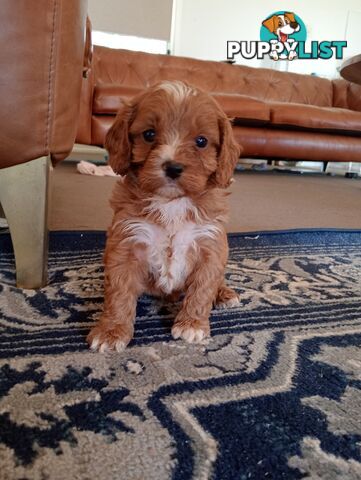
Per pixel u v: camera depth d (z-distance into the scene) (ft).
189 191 1.08
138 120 1.14
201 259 1.13
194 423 0.72
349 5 6.84
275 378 0.89
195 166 1.11
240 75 5.46
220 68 5.37
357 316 1.25
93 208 2.36
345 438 0.72
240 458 0.65
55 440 0.65
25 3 1.05
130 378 0.84
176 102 1.12
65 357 0.91
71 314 1.12
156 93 1.15
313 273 1.64
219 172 1.19
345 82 5.93
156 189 1.08
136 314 1.19
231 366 0.92
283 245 1.98
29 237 1.23
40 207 1.22
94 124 4.14
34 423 0.68
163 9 5.81
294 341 1.06
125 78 4.87
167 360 0.93
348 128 4.70
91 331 1.01
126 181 1.17
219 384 0.85
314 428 0.73
